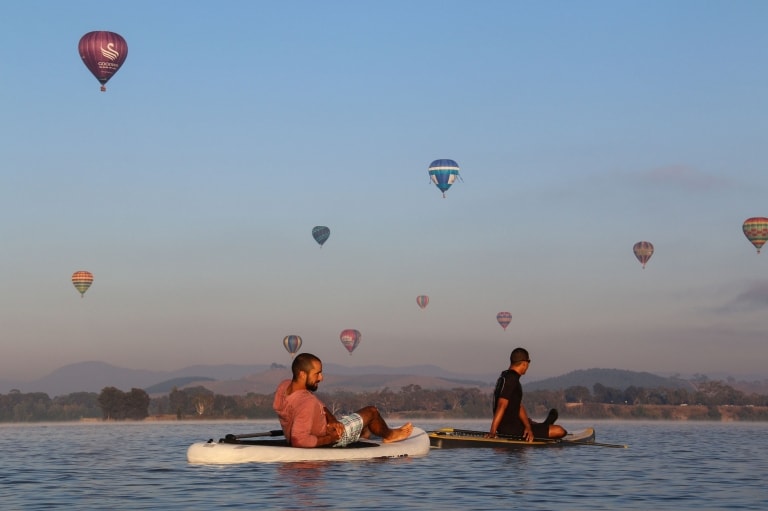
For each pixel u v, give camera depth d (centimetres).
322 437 1734
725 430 5369
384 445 1819
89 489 1458
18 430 6462
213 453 1720
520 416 2133
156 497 1318
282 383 1766
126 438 3997
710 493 1400
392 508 1205
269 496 1297
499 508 1223
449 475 1555
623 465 1814
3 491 1449
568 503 1274
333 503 1239
